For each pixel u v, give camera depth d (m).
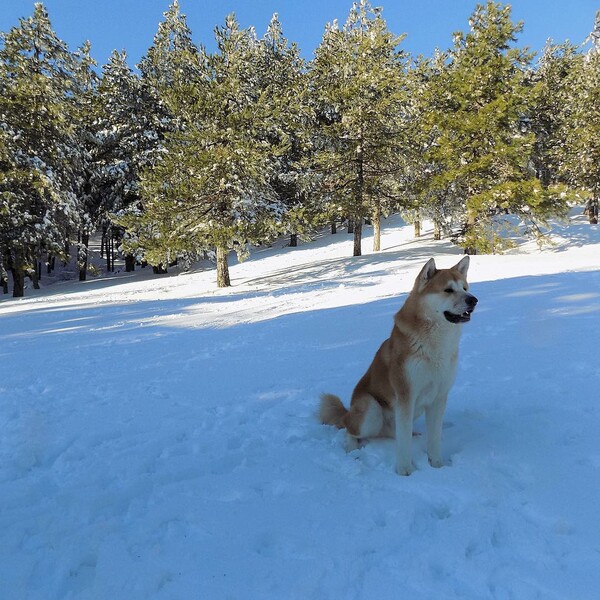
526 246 30.00
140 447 4.47
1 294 32.97
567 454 3.53
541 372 5.42
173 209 24.42
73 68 30.56
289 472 3.74
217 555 2.68
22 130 26.64
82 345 10.35
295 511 3.11
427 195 29.16
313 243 41.88
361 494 3.28
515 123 29.06
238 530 2.93
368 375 4.43
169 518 3.13
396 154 28.69
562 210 27.14
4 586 2.53
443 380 3.69
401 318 3.82
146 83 34.25
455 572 2.38
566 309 8.86
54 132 27.62
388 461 3.87
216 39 25.42
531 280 13.95
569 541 2.55
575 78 36.25
